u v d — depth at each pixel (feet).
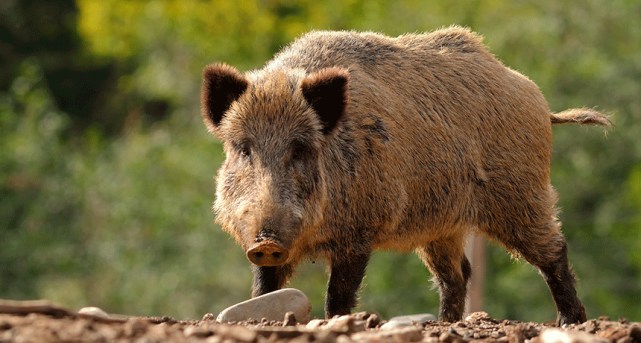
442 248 37.22
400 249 33.09
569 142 86.79
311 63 31.42
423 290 78.95
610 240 86.89
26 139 90.89
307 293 83.35
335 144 29.14
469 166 33.55
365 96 30.78
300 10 111.14
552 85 86.43
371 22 92.73
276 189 25.72
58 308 20.21
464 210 33.73
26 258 83.76
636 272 86.89
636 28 88.84
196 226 84.74
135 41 124.06
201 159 90.17
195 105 105.40
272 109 26.91
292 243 25.43
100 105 141.28
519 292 80.69
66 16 140.46
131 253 84.53
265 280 30.53
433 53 34.47
